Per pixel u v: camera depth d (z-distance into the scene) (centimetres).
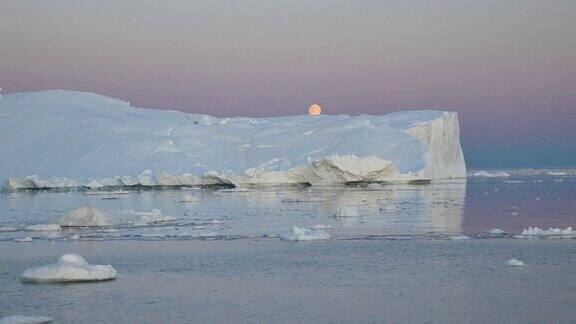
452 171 11900
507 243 3722
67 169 10350
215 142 11344
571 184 11000
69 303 2498
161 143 10988
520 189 9231
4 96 12744
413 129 11338
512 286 2684
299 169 9769
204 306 2458
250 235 4231
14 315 2320
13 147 11012
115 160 10550
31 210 6306
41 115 11900
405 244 3756
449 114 11869
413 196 7569
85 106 12481
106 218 4922
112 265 3231
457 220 4941
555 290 2611
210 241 3978
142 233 4375
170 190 9400
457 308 2381
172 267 3169
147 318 2309
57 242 4003
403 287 2700
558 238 3872
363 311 2362
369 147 10519
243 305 2466
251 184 9800
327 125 11550
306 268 3109
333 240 3950
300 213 5647
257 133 11694
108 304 2488
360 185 9794
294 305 2455
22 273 2895
